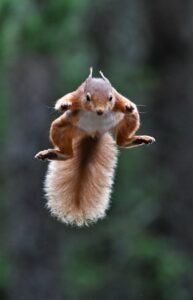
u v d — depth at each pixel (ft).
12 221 65.67
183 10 72.28
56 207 21.86
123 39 79.71
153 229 76.13
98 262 78.54
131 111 20.80
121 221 77.25
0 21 54.80
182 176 75.77
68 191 21.90
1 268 71.00
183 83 73.92
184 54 73.41
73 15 57.72
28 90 62.44
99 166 22.09
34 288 66.69
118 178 77.41
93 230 78.79
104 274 76.54
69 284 76.07
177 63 73.67
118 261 76.07
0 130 75.72
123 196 77.66
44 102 62.85
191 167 75.72
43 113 62.95
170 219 75.87
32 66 61.26
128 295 75.31
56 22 56.24
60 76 64.95
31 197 64.34
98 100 20.56
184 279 72.28
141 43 79.15
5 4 54.60
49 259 66.23
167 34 72.90
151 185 76.54
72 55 69.77
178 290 72.13
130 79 73.67
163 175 76.13
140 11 73.51
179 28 72.64
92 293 77.00
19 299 66.95
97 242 78.95
